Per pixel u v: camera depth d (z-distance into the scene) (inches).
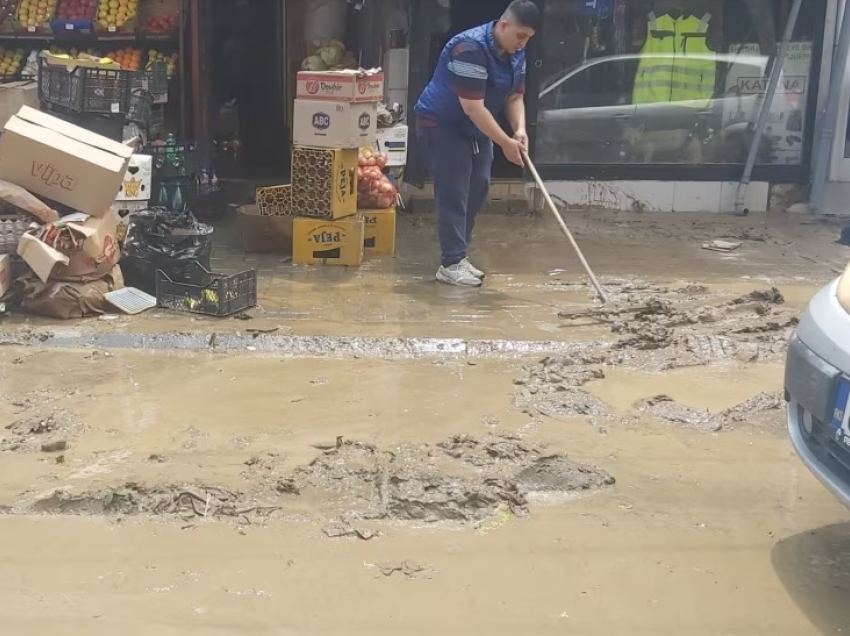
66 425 152.0
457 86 219.6
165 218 227.1
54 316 207.0
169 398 164.4
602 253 287.7
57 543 117.5
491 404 163.6
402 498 127.5
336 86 248.7
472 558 115.5
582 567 113.8
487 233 316.5
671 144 366.0
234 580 110.0
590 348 194.1
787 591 109.6
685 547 118.6
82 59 281.6
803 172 363.3
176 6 332.5
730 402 167.0
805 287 247.3
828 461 107.4
